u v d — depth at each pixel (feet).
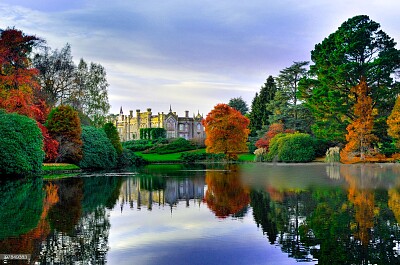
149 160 204.23
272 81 259.60
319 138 173.88
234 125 192.13
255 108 260.01
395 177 93.35
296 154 171.12
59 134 129.39
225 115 193.06
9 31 110.32
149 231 40.78
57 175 110.83
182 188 78.18
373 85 158.61
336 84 163.53
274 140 182.50
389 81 155.63
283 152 172.65
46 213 49.93
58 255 32.45
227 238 37.99
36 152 101.96
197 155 211.82
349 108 160.15
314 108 169.48
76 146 131.13
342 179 90.02
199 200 61.67
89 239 37.42
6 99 104.42
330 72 162.71
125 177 106.63
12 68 109.50
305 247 34.91
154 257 32.32
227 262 31.19
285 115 211.41
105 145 148.97
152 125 369.09
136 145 266.77
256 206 54.75
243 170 129.49
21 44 113.91
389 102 157.38
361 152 147.43
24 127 98.89
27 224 43.27
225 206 55.52
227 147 192.75
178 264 30.73
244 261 31.40
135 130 389.60
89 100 182.91
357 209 51.19
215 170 134.00
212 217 47.80
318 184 79.92
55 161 130.93
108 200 61.87
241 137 193.47
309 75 197.88
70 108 131.85
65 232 39.93
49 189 75.77
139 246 35.32
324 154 178.60
